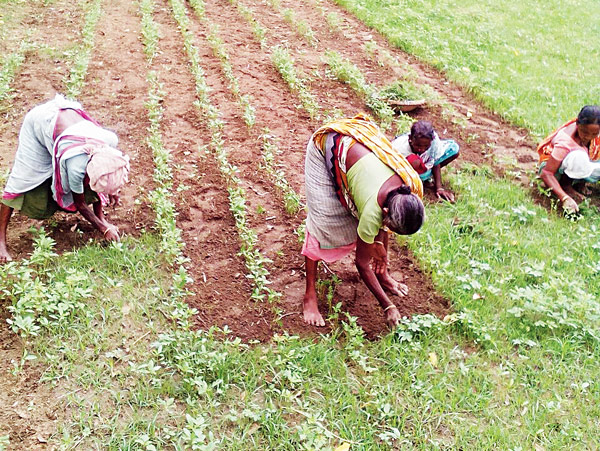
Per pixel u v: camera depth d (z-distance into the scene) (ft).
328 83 29.30
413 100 28.25
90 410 13.91
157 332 15.96
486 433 14.05
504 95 30.81
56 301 16.15
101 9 35.24
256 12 36.94
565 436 14.14
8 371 14.62
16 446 13.09
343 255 16.56
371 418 14.28
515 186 23.70
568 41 42.60
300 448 13.32
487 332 16.62
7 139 23.39
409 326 16.24
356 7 39.14
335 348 15.98
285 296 17.65
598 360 16.22
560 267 19.58
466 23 40.73
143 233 19.07
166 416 13.94
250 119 24.75
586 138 22.52
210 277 18.01
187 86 27.73
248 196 21.39
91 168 16.61
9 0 34.91
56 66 28.58
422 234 20.15
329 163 15.26
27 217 19.47
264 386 14.83
